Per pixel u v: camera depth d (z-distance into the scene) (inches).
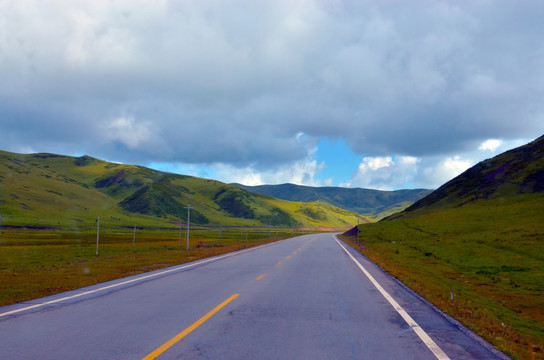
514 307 594.9
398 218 4505.4
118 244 3078.2
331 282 599.2
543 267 1168.8
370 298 456.8
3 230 4852.4
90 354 231.6
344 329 302.0
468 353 244.4
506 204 3171.8
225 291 493.4
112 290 501.0
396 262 1181.1
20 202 7623.0
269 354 235.1
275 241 2719.0
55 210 7869.1
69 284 582.9
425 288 570.6
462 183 4633.4
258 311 367.2
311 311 371.2
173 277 649.6
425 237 2578.7
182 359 223.5
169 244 3038.9
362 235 3216.0
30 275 769.6
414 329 306.3
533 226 2203.5
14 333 280.1
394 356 235.9
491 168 4522.6
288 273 718.5
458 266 1218.0
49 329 292.2
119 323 313.1
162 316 341.1
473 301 543.5
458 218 3139.8
